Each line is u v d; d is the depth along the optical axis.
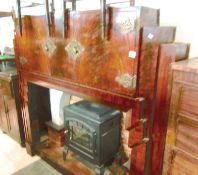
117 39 1.18
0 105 2.55
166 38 1.26
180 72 0.93
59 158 2.11
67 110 1.88
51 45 1.60
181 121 0.98
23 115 2.25
